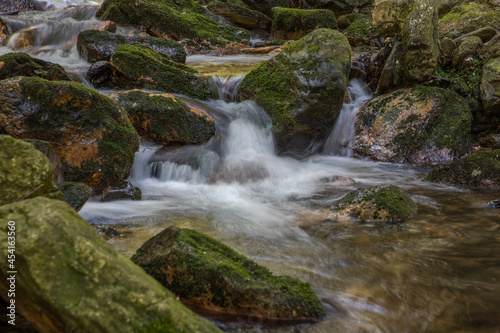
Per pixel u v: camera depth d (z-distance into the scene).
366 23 13.80
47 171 2.72
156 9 13.22
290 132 7.84
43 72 7.02
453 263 3.90
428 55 8.62
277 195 6.27
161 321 2.13
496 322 2.95
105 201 5.52
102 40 10.14
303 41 8.12
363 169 7.85
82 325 2.04
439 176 6.83
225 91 9.08
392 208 5.11
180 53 10.58
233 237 4.51
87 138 5.63
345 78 7.81
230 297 2.98
